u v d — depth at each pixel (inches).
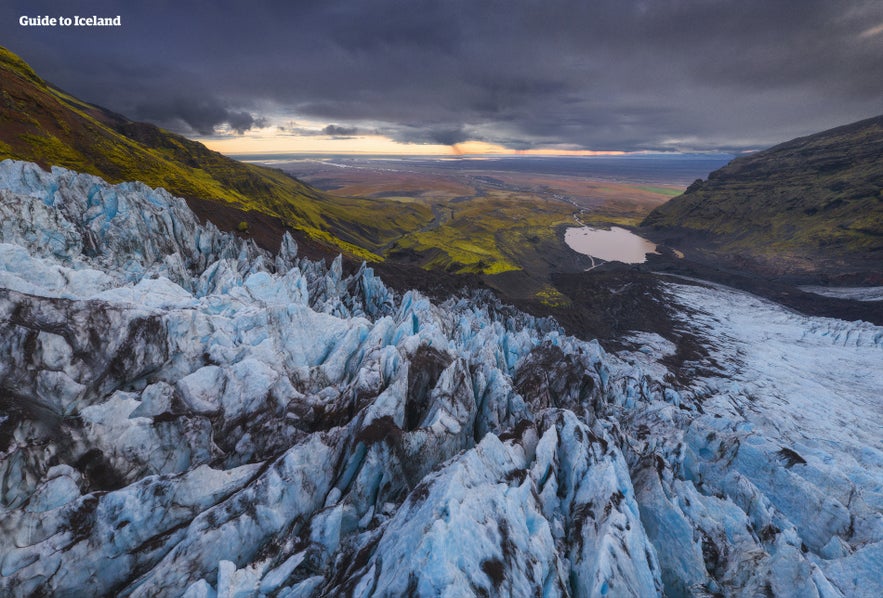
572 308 6717.5
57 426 850.1
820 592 852.0
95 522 782.5
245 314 1494.8
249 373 1231.5
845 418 3791.8
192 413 1072.8
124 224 2549.2
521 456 1153.4
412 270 5969.5
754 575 936.3
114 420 928.3
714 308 7623.0
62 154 4623.5
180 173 6097.4
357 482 1011.9
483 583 695.1
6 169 2384.4
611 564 819.4
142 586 747.4
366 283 3444.9
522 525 850.8
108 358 1037.8
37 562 708.7
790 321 6943.9
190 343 1267.2
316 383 1471.5
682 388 3919.8
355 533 957.2
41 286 1165.7
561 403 1952.5
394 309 3142.2
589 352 2373.3
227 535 836.0
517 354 2389.3
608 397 2213.3
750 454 1475.1
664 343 5649.6
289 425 1199.6
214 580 797.2
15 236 1902.1
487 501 833.5
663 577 1003.3
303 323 1619.1
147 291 1421.0
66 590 734.5
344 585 747.4
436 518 756.0
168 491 861.2
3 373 848.9
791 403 3993.6
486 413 1514.5
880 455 2176.4
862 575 944.9
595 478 1075.3
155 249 2701.8
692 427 1658.5
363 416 1129.4
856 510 1277.1
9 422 780.6
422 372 1494.8
